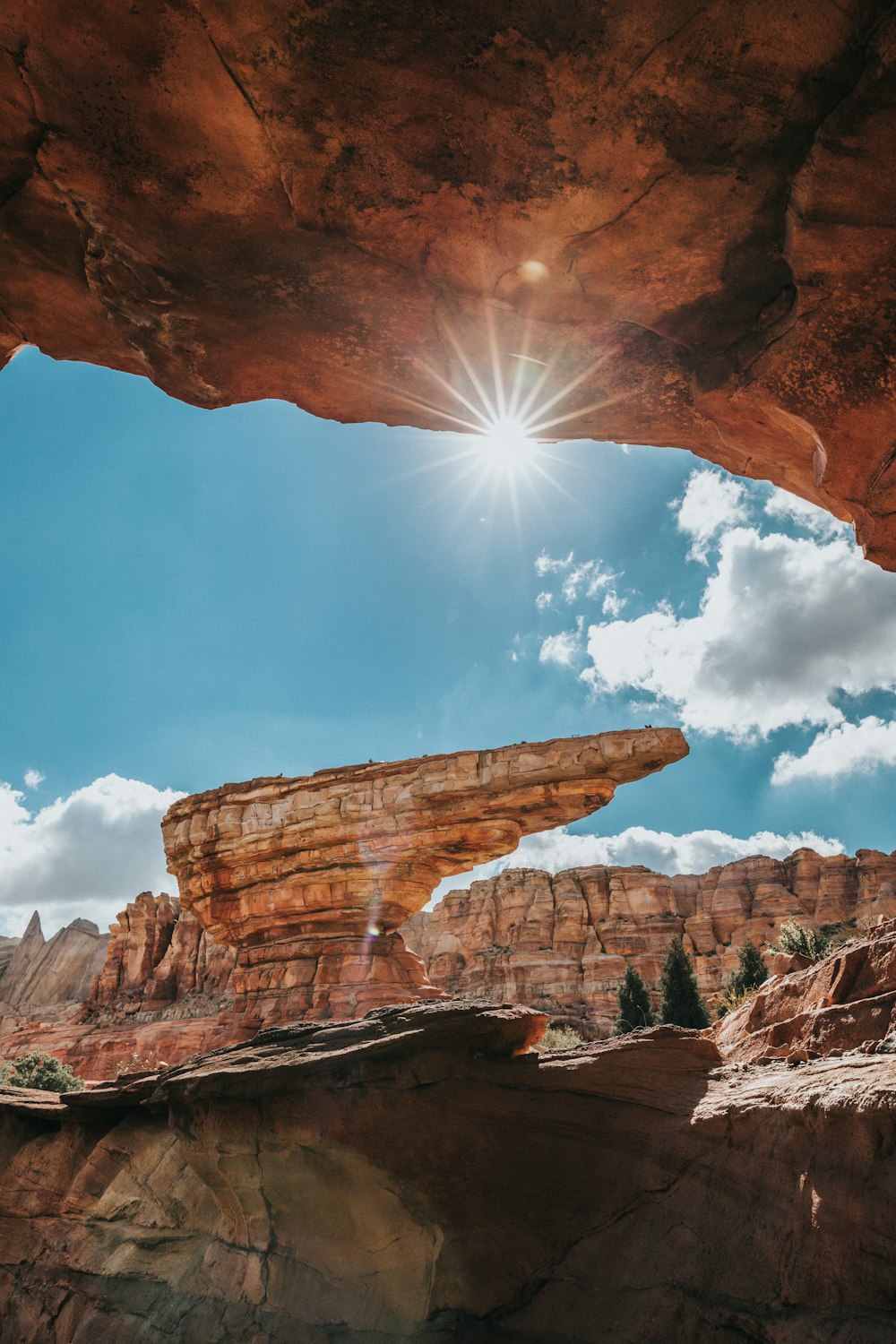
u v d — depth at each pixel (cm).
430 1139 851
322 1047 954
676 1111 802
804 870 8494
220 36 597
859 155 573
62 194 741
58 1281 1200
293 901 3488
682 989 3550
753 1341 602
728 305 748
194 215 732
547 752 3009
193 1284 1044
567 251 714
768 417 856
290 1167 920
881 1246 557
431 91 613
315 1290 902
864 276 652
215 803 3756
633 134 615
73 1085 3120
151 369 943
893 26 512
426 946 8669
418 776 3253
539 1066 891
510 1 550
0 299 875
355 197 698
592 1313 720
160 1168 1191
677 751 2880
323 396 979
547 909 8469
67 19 602
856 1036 800
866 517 853
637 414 957
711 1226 689
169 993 6444
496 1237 809
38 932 9906
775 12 528
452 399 960
